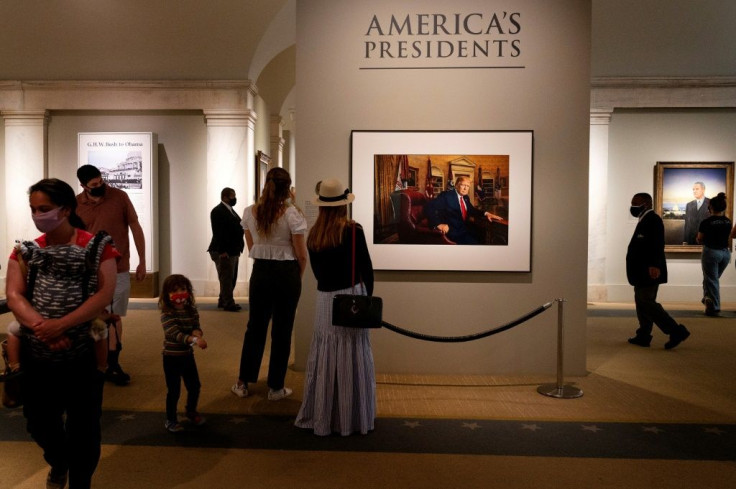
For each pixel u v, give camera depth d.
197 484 3.28
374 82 5.63
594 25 10.26
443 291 5.64
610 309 10.08
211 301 10.62
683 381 5.55
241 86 10.95
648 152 11.04
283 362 4.81
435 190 5.60
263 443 3.90
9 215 11.24
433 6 5.60
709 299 9.49
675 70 10.80
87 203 5.19
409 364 5.68
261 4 9.84
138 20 10.08
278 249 4.75
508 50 5.60
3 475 3.37
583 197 5.62
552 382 5.46
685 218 10.99
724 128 10.98
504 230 5.60
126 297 5.33
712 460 3.67
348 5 5.60
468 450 3.81
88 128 11.21
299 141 5.66
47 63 10.87
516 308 5.64
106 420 4.32
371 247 5.63
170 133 11.16
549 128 5.60
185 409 4.23
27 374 2.71
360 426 4.07
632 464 3.61
